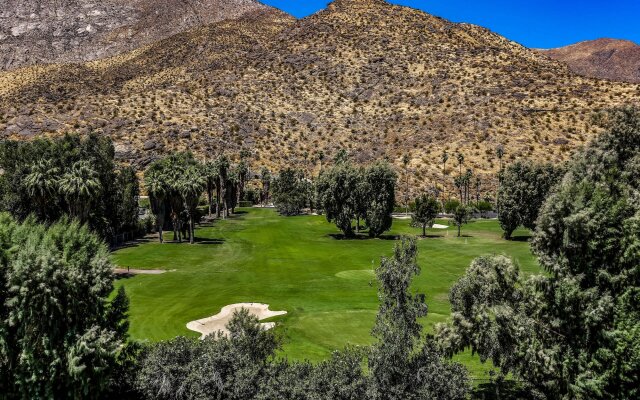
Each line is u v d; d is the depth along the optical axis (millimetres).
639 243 20172
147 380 22156
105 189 75125
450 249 69688
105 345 22281
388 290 21578
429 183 127812
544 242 22734
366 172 83125
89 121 148875
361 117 169000
